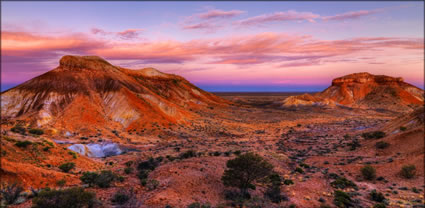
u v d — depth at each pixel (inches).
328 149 2504.9
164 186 1024.9
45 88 3521.2
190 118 4384.8
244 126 4222.4
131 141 2647.6
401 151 1983.3
